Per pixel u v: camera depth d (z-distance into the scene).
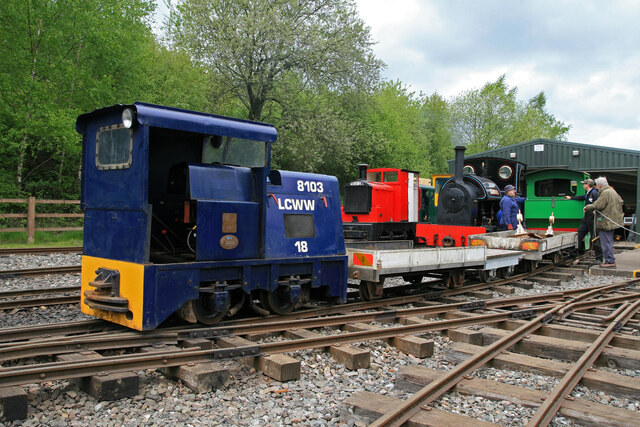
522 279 10.98
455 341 5.90
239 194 5.78
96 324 5.47
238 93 25.55
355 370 4.77
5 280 8.84
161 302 4.93
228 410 3.71
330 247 6.83
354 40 26.11
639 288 10.09
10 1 15.91
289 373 4.36
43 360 4.45
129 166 5.06
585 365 4.73
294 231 6.40
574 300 7.79
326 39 24.56
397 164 34.41
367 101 28.56
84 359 4.09
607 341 5.69
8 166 18.91
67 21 17.11
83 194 5.79
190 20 24.31
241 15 23.69
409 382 4.28
